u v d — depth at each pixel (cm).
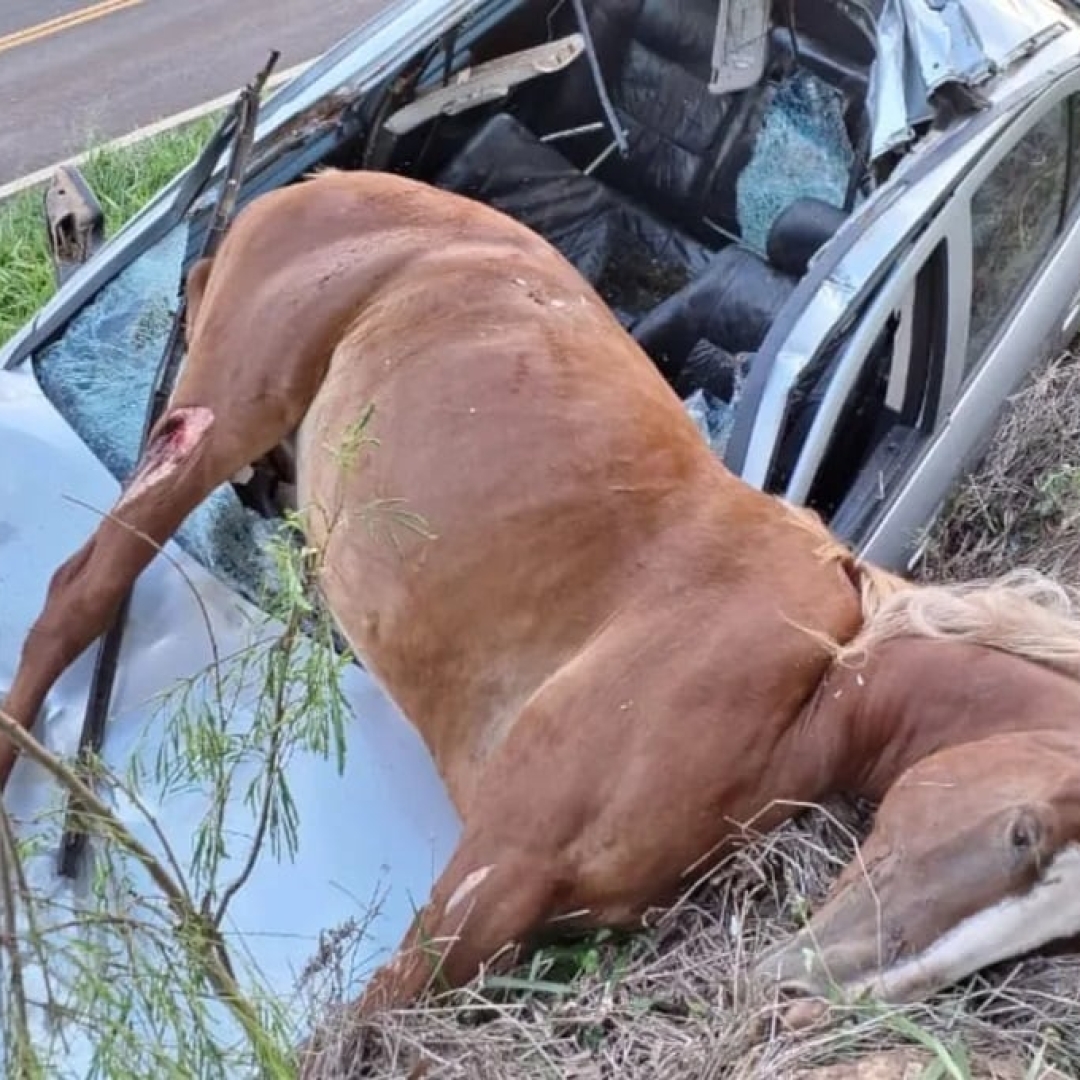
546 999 299
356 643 346
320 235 378
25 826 335
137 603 373
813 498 410
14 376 418
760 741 295
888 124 419
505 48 498
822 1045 261
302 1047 291
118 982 241
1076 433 457
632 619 308
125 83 830
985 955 261
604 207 518
